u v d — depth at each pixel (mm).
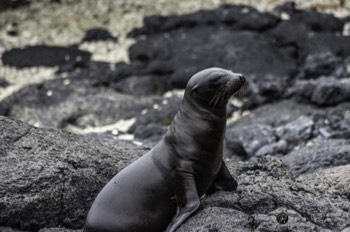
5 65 65562
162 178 26656
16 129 30688
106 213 26719
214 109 26781
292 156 41469
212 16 68500
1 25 70812
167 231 25672
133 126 55906
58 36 69188
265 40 64562
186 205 26219
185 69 62000
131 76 63094
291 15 67875
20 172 28656
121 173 27234
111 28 69812
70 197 28844
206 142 26703
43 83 60969
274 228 25734
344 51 63094
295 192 28312
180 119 27141
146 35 68562
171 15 70000
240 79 26406
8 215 27875
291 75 60656
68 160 29641
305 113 54656
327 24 66688
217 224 25891
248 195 27641
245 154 50188
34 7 72938
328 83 55938
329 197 28531
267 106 57938
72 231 28344
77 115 57562
